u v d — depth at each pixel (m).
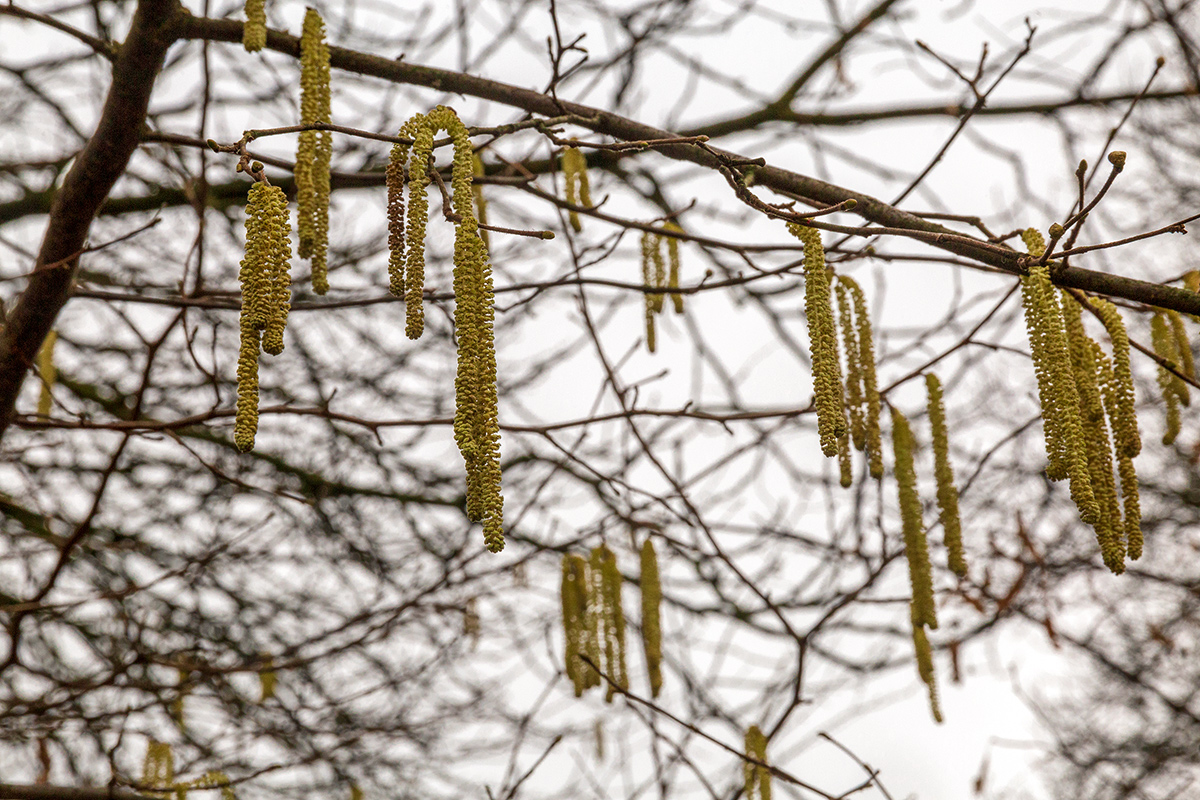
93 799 5.16
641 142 3.78
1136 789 9.66
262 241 2.59
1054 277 3.46
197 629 7.52
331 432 8.40
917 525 4.25
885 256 4.59
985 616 7.53
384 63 4.50
